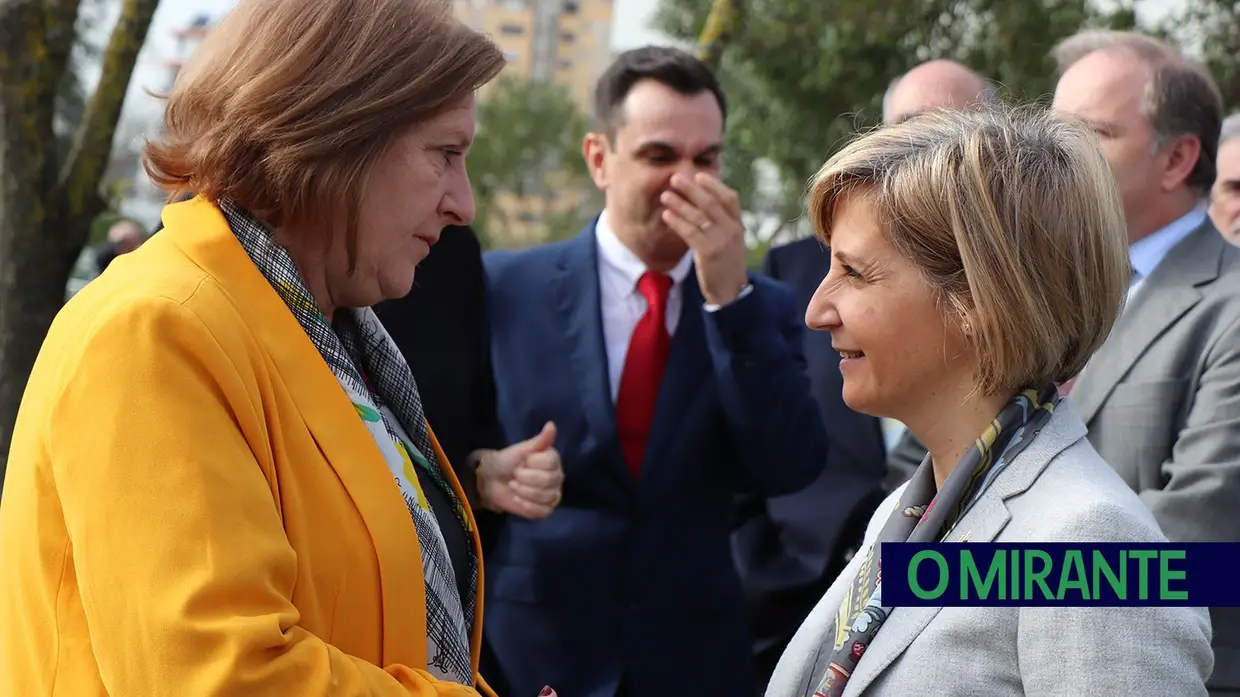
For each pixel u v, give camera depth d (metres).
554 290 2.99
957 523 1.50
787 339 3.10
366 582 1.46
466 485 2.72
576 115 39.81
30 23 3.67
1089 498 1.42
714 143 2.99
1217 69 8.11
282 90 1.48
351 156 1.50
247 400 1.37
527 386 2.91
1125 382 2.71
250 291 1.47
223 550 1.28
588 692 2.76
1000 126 1.53
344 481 1.46
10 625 1.40
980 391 1.50
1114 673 1.35
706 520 2.89
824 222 1.62
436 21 1.55
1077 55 3.21
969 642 1.42
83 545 1.29
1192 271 2.72
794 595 3.36
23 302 3.71
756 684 2.90
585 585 2.81
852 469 3.47
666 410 2.87
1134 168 2.88
